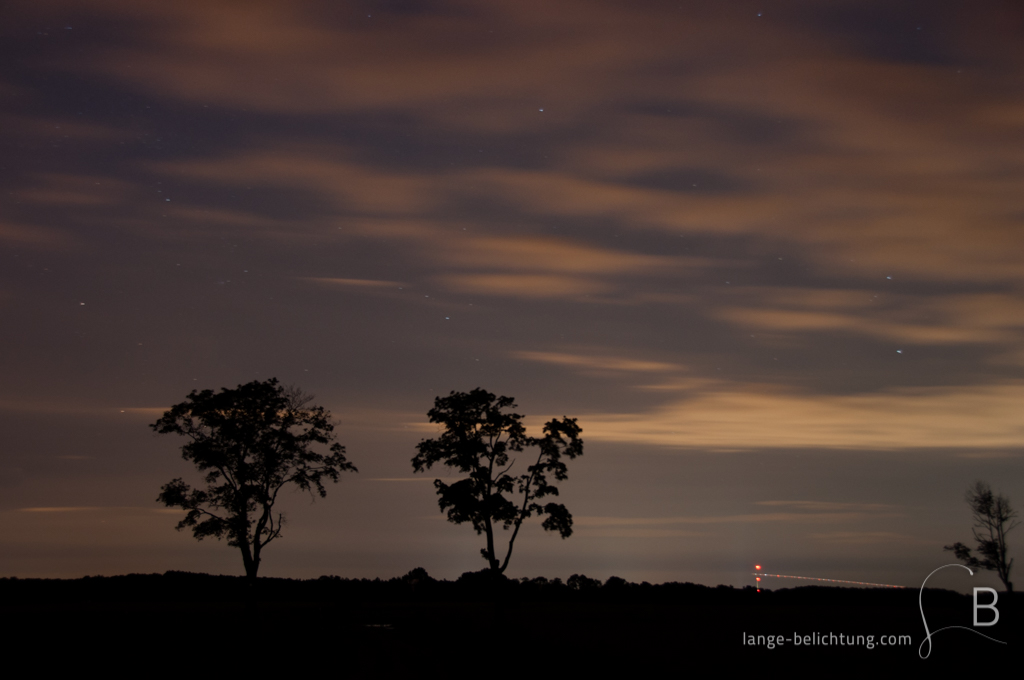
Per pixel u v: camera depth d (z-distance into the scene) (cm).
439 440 4822
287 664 2859
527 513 4681
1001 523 5719
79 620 4797
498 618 4516
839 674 2677
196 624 4656
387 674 2569
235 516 4731
